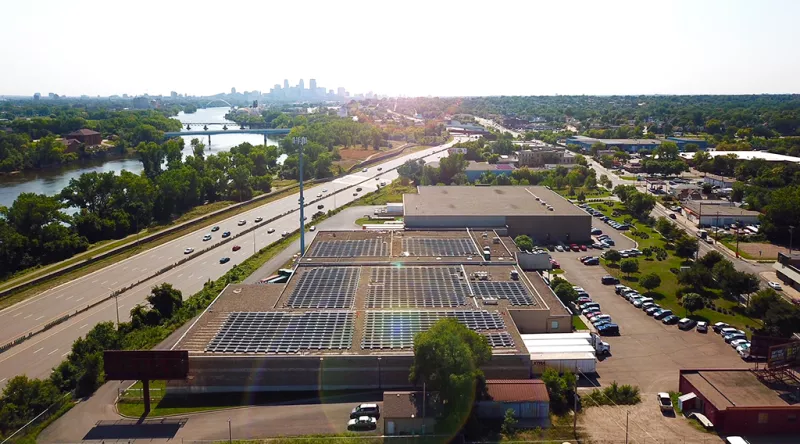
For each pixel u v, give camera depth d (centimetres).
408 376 8450
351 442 7131
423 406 7438
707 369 8775
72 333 10856
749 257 15188
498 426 7588
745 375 8406
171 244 17025
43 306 12250
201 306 11781
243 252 16088
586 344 9506
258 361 8538
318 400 8306
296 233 18050
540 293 11419
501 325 9662
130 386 8788
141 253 16125
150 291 13012
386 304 10588
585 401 8244
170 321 11094
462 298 10894
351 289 11338
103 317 11606
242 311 10269
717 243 16600
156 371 7944
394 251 13825
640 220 19500
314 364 8531
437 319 9875
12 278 14350
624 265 13475
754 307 11112
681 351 9888
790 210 16425
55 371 8744
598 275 14012
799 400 7675
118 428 7619
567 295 11525
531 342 9556
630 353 9825
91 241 17700
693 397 8012
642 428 7550
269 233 18150
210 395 8500
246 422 7731
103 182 19412
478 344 8000
